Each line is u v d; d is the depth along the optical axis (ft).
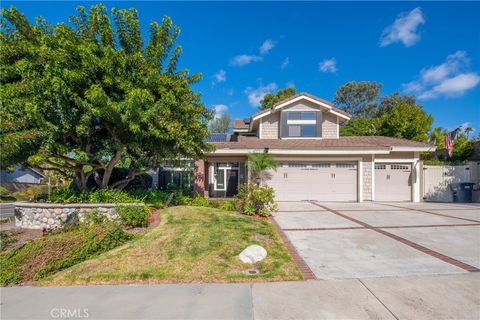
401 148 48.80
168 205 36.73
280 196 50.62
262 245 20.84
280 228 27.45
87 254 18.60
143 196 34.55
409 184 51.13
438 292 13.16
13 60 26.61
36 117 22.80
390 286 13.87
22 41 26.08
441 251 19.77
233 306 12.00
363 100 156.15
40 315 11.44
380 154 51.16
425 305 11.92
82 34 28.99
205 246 20.01
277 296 12.90
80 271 15.96
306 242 22.38
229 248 19.86
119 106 25.63
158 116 27.45
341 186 50.65
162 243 20.45
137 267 16.44
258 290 13.57
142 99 24.84
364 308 11.71
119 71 26.73
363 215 34.86
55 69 23.88
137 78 27.96
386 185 51.13
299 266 16.90
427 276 15.15
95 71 26.48
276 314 11.30
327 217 33.53
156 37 30.96
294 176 50.88
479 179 52.37
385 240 22.86
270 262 17.48
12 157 26.22
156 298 12.84
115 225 22.76
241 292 13.38
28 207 28.89
